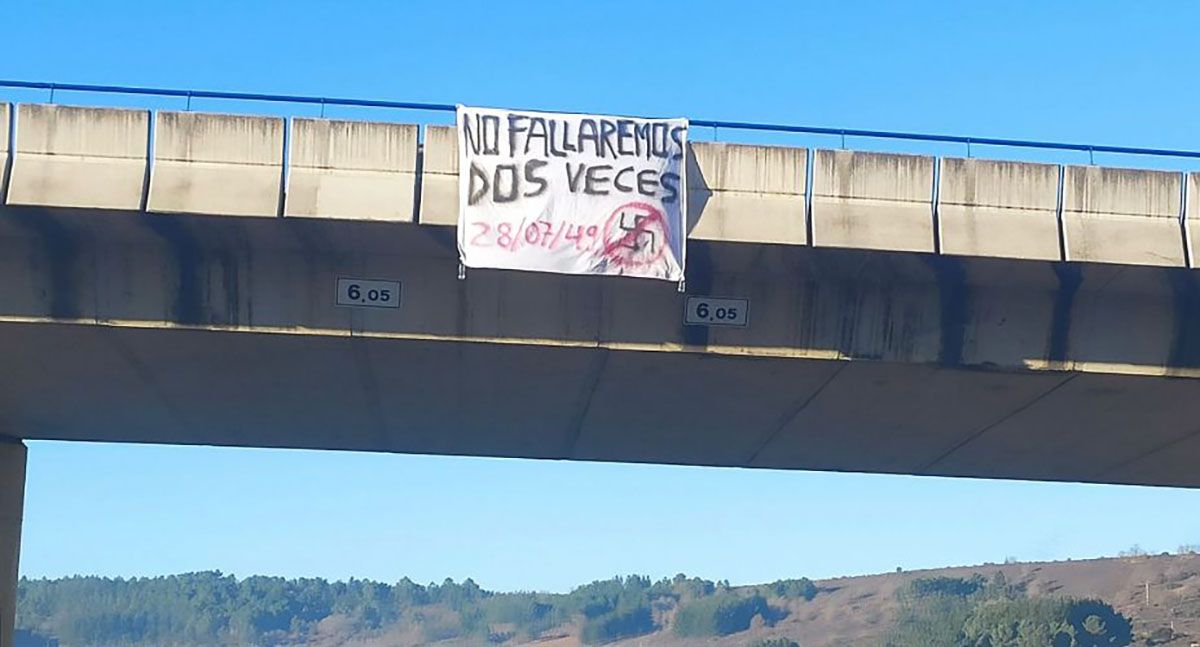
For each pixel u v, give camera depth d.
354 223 24.36
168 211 24.06
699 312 26.33
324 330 25.89
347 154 24.44
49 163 24.06
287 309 25.84
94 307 25.59
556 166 24.62
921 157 25.27
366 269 25.95
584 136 24.73
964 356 26.78
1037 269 25.78
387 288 25.98
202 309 25.73
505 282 26.02
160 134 24.28
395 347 26.52
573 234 24.55
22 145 24.08
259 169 24.34
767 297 26.53
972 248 25.12
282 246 25.55
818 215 24.95
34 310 25.50
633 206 24.69
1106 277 26.16
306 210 24.17
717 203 24.88
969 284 26.70
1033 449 34.81
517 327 26.17
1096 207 25.56
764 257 25.53
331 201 24.20
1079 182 25.56
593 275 24.67
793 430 33.22
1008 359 26.91
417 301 26.05
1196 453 34.72
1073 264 25.53
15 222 24.70
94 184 24.00
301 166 24.38
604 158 24.70
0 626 34.84
